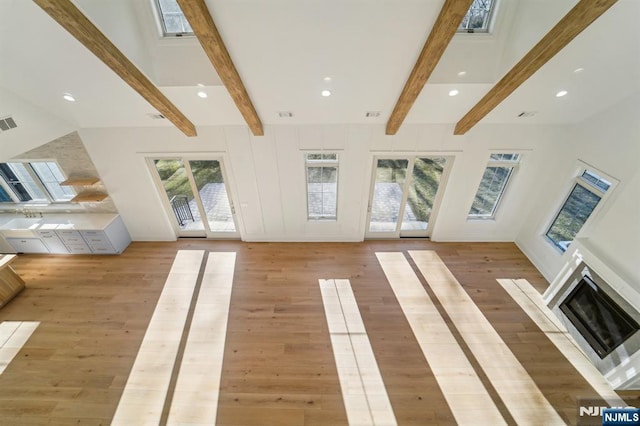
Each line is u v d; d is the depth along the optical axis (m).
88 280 4.38
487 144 4.18
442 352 3.35
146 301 4.03
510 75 2.79
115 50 2.43
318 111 3.71
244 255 4.91
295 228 5.10
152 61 2.92
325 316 3.80
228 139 4.22
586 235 3.55
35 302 4.00
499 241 5.13
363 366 3.20
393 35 2.46
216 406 2.86
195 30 2.23
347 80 3.06
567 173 3.92
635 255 2.82
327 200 4.87
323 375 3.12
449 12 2.12
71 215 4.92
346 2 2.17
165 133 4.18
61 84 3.00
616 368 2.92
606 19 2.14
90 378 3.10
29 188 4.79
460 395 2.94
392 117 3.67
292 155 4.35
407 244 5.14
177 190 4.86
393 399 2.90
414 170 4.54
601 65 2.61
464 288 4.20
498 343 3.44
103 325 3.68
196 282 4.36
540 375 3.10
